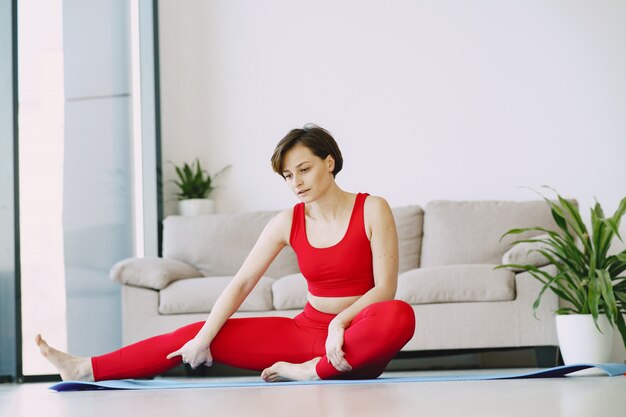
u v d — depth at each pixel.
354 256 2.63
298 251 2.70
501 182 5.62
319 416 1.36
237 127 5.85
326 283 2.66
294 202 5.78
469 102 5.68
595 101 5.56
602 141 5.54
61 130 4.65
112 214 5.15
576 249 4.06
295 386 2.30
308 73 5.84
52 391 2.59
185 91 5.89
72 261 4.67
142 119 5.66
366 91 5.78
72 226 4.69
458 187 5.65
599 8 5.59
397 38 5.78
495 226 5.10
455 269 4.38
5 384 4.00
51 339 4.44
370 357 2.44
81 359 2.65
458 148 5.67
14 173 4.16
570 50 5.61
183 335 2.70
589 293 3.84
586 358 3.93
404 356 4.46
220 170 5.84
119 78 5.35
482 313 4.31
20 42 4.33
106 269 5.04
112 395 2.18
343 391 1.98
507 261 4.39
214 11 5.91
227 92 5.87
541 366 4.29
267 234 2.74
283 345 2.68
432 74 5.73
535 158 5.59
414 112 5.72
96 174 4.98
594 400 1.60
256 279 2.74
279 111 5.84
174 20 5.91
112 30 5.29
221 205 5.82
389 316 2.42
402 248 5.20
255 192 5.81
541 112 5.61
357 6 5.82
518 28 5.67
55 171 4.57
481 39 5.70
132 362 2.65
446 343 4.31
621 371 2.62
